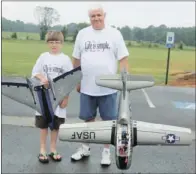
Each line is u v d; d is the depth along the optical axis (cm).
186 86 1136
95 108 428
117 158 231
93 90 410
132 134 242
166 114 732
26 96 308
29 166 425
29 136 539
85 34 401
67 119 657
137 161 456
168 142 243
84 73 406
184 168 441
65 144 505
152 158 469
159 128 246
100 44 395
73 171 416
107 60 397
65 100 417
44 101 316
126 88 266
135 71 1180
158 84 1143
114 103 420
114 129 248
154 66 1178
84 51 403
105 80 278
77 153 450
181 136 243
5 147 485
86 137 250
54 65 403
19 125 593
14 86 302
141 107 783
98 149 489
